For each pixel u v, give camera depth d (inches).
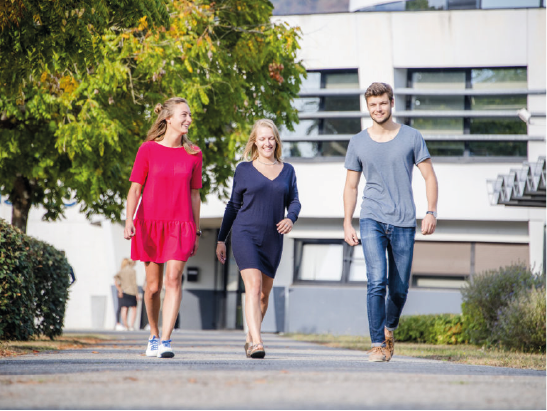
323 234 1571.1
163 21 656.4
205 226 1769.2
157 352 476.1
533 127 1471.5
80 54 614.9
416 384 269.6
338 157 1552.7
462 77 1515.7
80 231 1961.1
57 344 682.8
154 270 491.2
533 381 305.3
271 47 961.5
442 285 1518.2
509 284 887.7
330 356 554.6
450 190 1505.9
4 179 1010.7
